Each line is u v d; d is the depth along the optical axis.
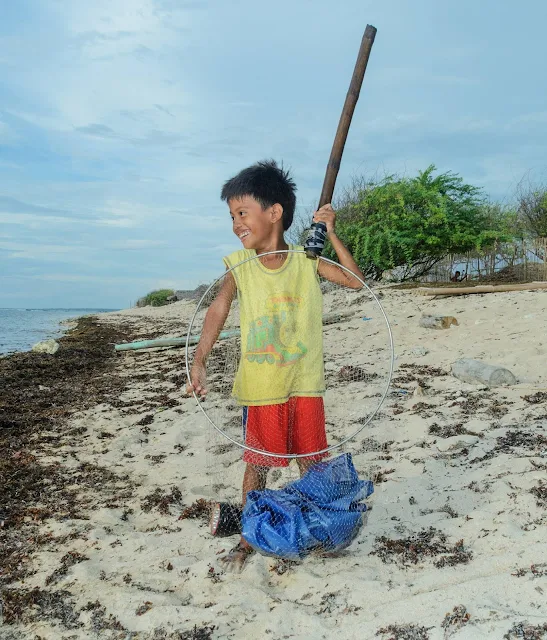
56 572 3.28
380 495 3.88
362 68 3.25
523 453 4.30
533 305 10.92
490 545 3.08
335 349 9.48
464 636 2.35
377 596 2.76
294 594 2.89
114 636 2.70
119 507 4.20
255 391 3.04
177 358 11.76
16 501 4.42
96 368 11.48
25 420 6.94
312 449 3.07
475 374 6.49
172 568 3.25
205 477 4.68
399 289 16.02
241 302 3.12
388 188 18.86
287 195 3.14
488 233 17.67
